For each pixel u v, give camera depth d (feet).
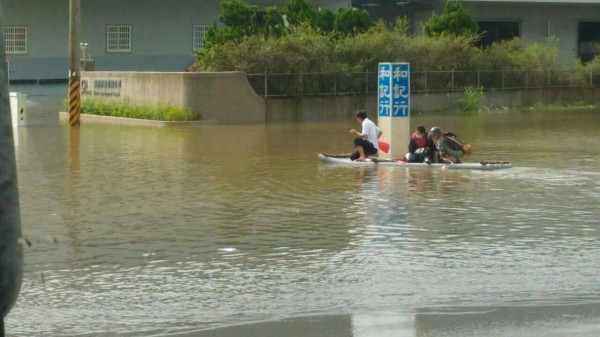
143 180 61.11
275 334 25.35
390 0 210.59
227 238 40.78
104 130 105.40
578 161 72.79
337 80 131.03
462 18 156.87
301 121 125.18
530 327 25.73
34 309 28.53
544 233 41.39
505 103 152.35
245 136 98.94
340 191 55.62
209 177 62.80
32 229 42.98
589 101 161.68
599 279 32.19
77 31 107.55
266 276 33.12
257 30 149.79
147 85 121.19
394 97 72.13
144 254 37.35
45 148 83.51
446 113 141.08
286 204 50.62
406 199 52.11
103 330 26.02
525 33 215.10
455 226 43.32
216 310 28.27
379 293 30.27
